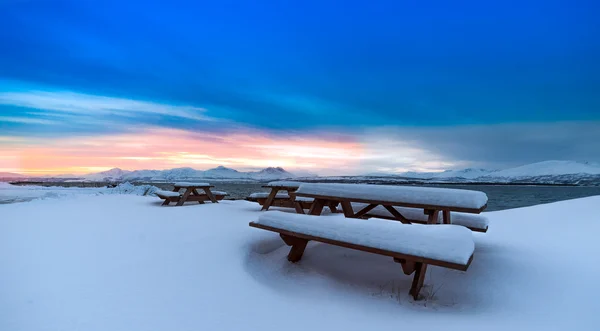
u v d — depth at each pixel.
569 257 4.24
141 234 4.99
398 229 3.29
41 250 4.06
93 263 3.60
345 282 3.70
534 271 3.81
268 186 7.83
